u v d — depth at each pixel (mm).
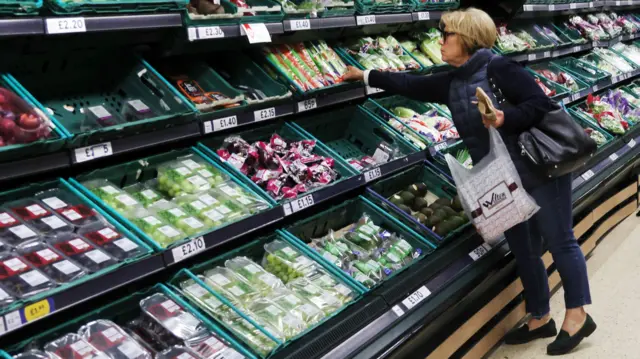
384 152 3346
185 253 2100
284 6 2736
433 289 2689
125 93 2473
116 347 1892
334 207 2998
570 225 2996
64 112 2262
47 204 2080
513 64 2672
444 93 2920
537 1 5016
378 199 3145
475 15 2711
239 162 2707
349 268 2680
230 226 2289
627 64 6320
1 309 1604
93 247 1953
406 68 3795
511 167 2652
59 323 2027
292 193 2619
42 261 1832
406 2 3619
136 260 1943
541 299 3193
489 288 3166
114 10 2074
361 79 3172
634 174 5078
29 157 1877
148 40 2475
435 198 3492
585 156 2658
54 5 1917
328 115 3410
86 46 2299
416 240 2992
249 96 2777
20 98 1948
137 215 2219
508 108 2625
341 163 2986
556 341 3150
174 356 1942
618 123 5012
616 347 3277
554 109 2689
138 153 2555
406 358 2518
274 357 2033
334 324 2270
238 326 2111
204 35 2395
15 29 1810
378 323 2381
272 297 2332
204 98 2613
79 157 2000
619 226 5027
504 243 3266
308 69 3078
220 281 2314
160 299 2148
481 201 2758
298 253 2611
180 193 2438
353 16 3158
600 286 3957
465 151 3867
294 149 2920
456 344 2814
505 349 3307
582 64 5891
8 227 1917
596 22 6422
